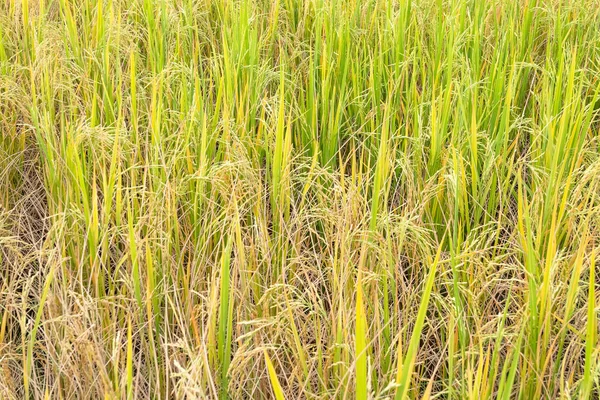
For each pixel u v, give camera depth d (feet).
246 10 13.56
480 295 8.26
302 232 9.57
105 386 6.62
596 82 12.54
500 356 8.05
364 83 12.51
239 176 9.66
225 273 7.30
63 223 8.45
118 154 9.43
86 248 9.19
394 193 10.26
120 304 8.53
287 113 11.85
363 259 7.92
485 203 10.03
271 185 10.28
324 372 7.39
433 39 13.64
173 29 13.64
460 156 9.53
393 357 7.91
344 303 7.61
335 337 7.33
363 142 10.70
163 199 8.96
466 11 14.52
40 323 8.62
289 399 7.75
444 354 8.17
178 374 6.38
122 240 9.01
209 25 14.28
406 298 8.48
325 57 12.02
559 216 8.38
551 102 11.25
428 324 8.82
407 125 10.98
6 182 10.73
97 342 7.59
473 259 8.21
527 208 7.69
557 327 7.81
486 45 13.66
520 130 10.94
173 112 10.78
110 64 12.91
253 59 12.19
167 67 11.44
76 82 12.43
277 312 7.90
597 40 13.19
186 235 9.54
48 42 11.96
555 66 12.69
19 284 9.59
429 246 8.88
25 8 13.33
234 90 11.69
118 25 12.20
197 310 8.18
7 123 11.34
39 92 11.96
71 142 9.62
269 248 8.81
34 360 8.54
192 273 8.57
